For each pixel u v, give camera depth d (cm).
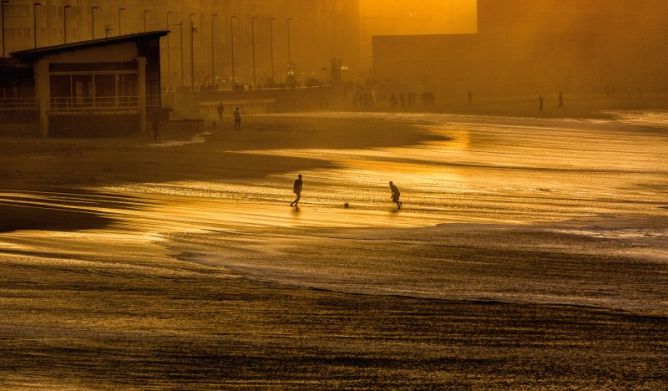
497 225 9700
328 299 6309
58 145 16812
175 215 9850
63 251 7719
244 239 8538
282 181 12750
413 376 4772
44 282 6569
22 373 4691
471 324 5750
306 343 5284
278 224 9456
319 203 11006
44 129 18300
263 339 5347
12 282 6538
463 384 4672
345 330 5569
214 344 5234
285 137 19300
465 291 6638
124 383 4600
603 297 6531
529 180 13538
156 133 17988
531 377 4781
